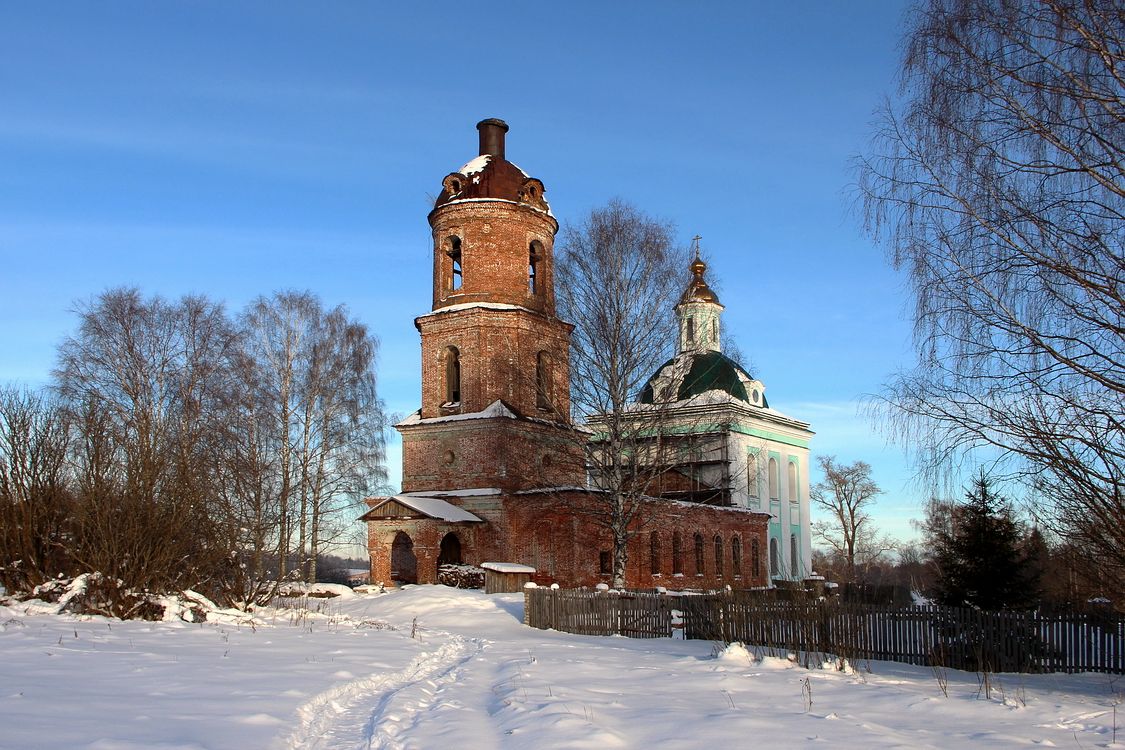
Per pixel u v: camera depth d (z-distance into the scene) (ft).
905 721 35.63
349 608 102.42
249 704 36.01
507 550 126.72
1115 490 39.27
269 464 111.96
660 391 108.88
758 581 166.30
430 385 138.21
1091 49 38.24
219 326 133.90
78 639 57.26
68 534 78.28
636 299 106.93
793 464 206.08
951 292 41.63
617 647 66.90
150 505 75.97
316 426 136.46
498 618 91.09
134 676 42.57
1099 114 38.65
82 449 83.10
